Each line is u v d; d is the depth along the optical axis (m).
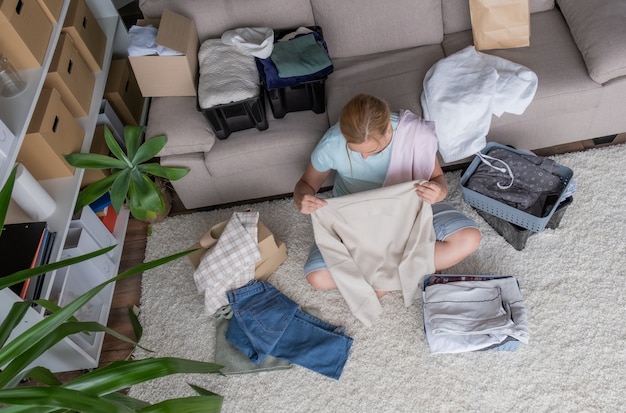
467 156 2.01
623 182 2.13
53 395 0.84
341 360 1.90
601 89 1.98
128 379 0.94
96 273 2.07
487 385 1.80
